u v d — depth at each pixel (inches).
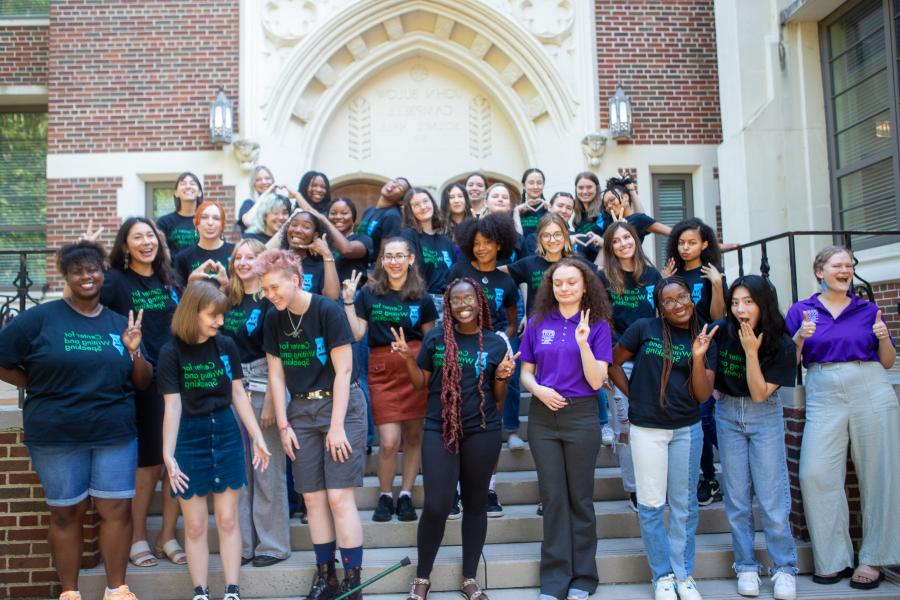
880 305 268.4
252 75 335.3
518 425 197.5
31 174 367.9
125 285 160.6
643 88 344.5
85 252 142.6
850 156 299.6
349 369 144.3
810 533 159.5
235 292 163.3
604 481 185.9
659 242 349.1
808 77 313.6
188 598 153.3
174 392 140.8
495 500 173.9
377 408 170.7
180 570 154.5
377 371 171.3
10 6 359.9
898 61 271.4
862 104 292.0
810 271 305.6
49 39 339.6
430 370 153.2
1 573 160.9
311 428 144.9
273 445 159.2
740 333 150.9
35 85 353.1
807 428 162.4
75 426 137.7
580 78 344.5
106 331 144.8
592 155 336.8
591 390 150.3
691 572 149.9
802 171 311.9
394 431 169.6
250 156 327.3
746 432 154.4
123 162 330.3
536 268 185.8
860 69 292.5
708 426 179.2
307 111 344.5
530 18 346.3
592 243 213.9
